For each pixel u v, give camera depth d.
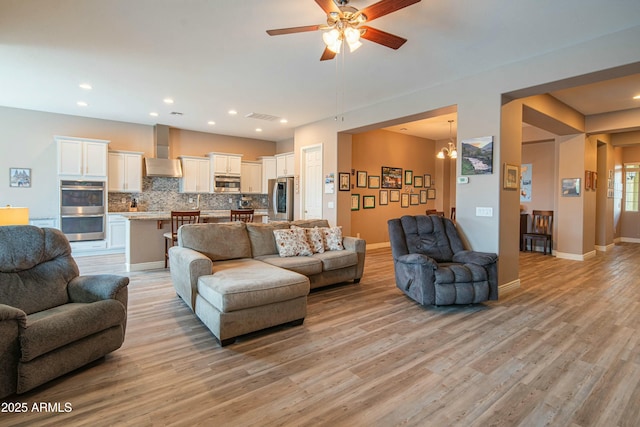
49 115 6.33
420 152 8.84
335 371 2.26
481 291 3.47
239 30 3.12
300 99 5.31
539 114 4.79
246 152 8.88
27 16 2.89
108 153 6.60
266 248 4.15
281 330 2.95
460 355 2.50
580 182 6.29
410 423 1.74
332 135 6.39
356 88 4.75
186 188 7.62
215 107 5.84
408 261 3.62
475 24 2.97
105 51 3.59
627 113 5.68
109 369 2.25
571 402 1.93
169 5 2.72
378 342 2.72
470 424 1.74
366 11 2.32
